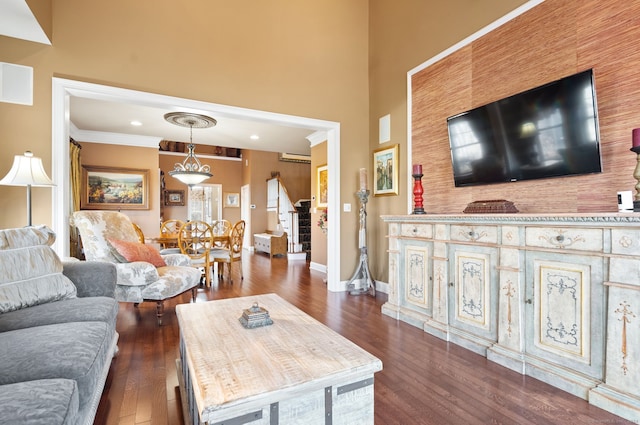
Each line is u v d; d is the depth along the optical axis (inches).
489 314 90.7
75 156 215.8
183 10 134.9
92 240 120.0
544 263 77.8
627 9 82.4
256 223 387.5
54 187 112.0
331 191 170.9
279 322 67.6
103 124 225.5
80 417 45.4
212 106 139.3
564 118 89.4
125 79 123.4
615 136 84.4
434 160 138.6
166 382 76.9
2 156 106.4
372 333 108.0
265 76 151.4
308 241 328.5
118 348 95.3
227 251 193.9
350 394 48.6
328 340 58.4
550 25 98.3
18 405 33.7
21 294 65.7
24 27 103.3
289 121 156.8
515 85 107.6
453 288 102.0
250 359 50.6
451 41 130.2
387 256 163.5
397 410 65.2
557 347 74.9
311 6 164.2
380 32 170.2
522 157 101.0
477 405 66.9
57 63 113.2
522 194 105.0
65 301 71.9
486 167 112.5
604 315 66.9
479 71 119.3
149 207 266.4
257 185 389.1
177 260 148.7
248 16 148.6
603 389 65.6
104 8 121.0
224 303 81.8
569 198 92.9
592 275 69.0
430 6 140.0
